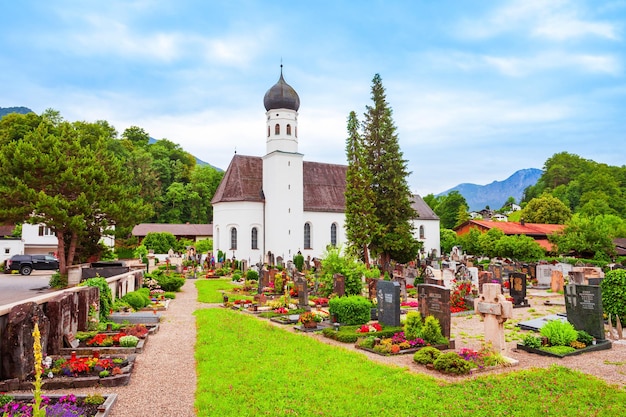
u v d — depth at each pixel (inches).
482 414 363.9
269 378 450.3
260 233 2244.1
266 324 751.1
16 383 412.8
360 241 1660.9
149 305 946.7
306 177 2495.1
